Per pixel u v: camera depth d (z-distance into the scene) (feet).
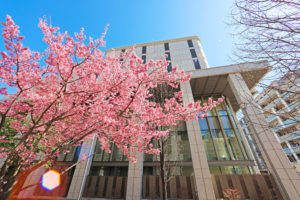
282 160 32.89
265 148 34.60
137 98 20.52
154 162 40.81
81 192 37.99
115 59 21.71
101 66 18.48
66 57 16.98
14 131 31.04
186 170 43.47
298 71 12.17
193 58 75.46
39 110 20.84
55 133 23.29
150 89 34.76
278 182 31.76
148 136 21.95
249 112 38.45
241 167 45.39
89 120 20.45
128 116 20.24
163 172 25.08
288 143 86.53
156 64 21.47
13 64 16.31
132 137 20.90
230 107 59.26
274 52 12.86
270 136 35.68
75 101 19.49
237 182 35.01
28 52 17.24
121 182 39.42
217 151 47.91
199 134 39.99
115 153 49.26
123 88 18.83
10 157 14.01
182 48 81.97
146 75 17.94
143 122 22.16
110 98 20.30
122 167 46.52
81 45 17.12
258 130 36.32
